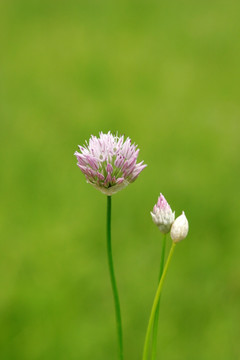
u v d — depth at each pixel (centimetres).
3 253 107
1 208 121
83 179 132
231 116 167
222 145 147
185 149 145
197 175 132
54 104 176
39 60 218
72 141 150
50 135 154
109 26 253
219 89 188
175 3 278
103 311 93
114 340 88
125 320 91
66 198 125
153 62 212
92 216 118
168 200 122
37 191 128
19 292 96
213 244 108
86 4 280
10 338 88
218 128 158
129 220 116
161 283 54
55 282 98
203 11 265
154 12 268
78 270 101
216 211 117
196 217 116
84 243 109
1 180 132
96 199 124
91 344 87
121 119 164
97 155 55
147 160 139
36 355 86
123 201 122
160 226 54
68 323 91
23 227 115
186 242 108
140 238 110
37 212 120
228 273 100
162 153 143
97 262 104
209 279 99
